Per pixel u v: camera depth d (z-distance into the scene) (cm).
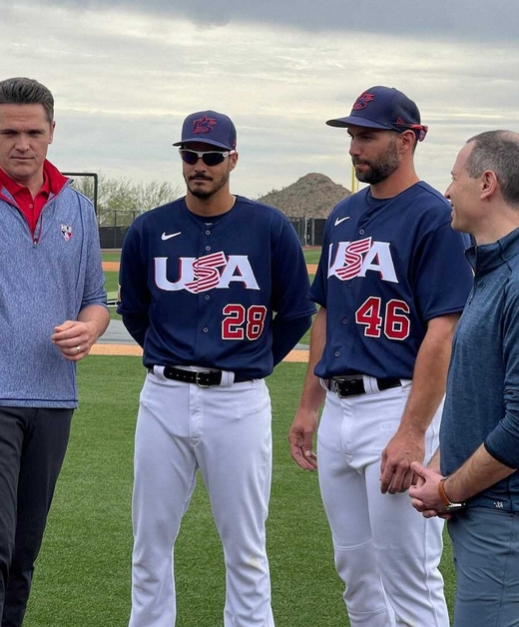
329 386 378
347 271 368
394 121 355
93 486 660
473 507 284
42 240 382
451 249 348
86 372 1112
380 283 358
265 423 406
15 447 376
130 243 415
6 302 375
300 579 497
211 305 399
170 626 405
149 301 426
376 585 381
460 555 289
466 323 285
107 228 4794
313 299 399
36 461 389
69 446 766
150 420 401
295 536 563
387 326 358
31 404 378
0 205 378
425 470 298
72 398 396
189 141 387
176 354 396
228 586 407
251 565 403
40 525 398
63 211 393
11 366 375
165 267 404
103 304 416
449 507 286
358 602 384
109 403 933
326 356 374
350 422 365
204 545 548
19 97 370
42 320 380
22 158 372
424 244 351
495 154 281
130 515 599
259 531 406
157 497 400
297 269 413
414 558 355
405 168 363
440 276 348
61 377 389
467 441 286
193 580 496
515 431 265
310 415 405
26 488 391
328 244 388
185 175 395
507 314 270
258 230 404
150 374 405
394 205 361
